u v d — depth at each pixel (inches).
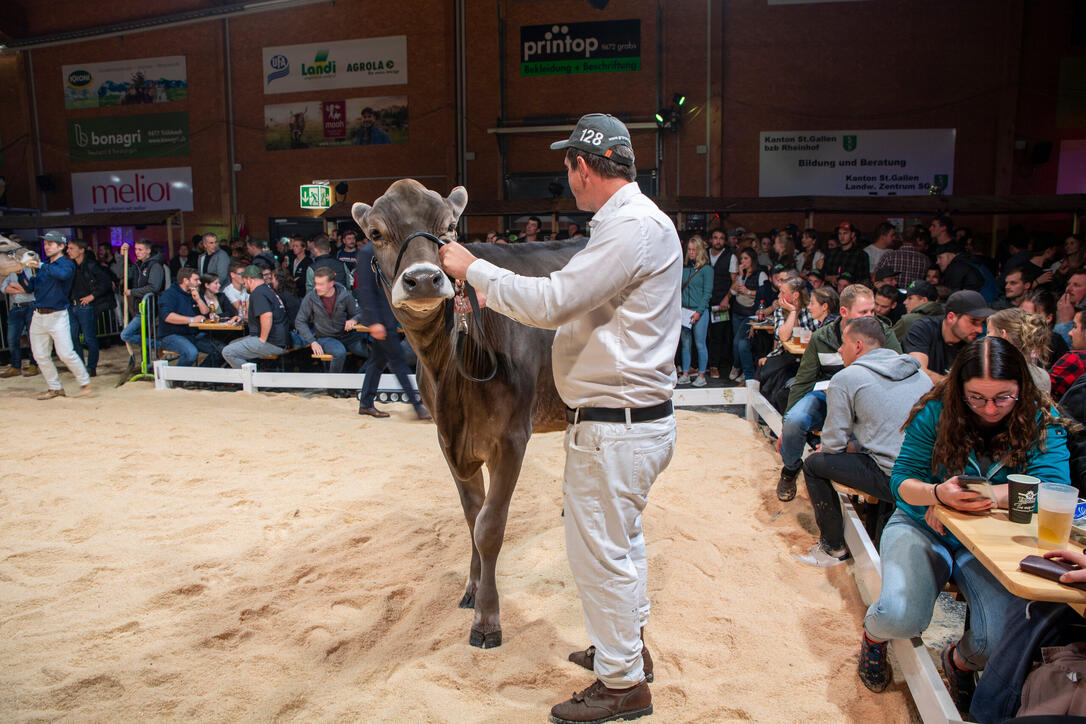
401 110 689.6
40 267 326.6
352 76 697.6
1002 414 99.5
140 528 178.4
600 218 93.5
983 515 96.2
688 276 361.4
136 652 124.5
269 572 154.2
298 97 713.6
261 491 203.5
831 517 155.2
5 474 218.8
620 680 100.3
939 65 599.5
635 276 89.6
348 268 462.9
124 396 334.3
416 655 123.1
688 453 232.8
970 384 99.1
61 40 625.3
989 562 83.6
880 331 157.1
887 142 613.6
